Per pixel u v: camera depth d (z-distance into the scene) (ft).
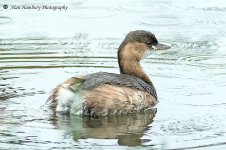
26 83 50.47
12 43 62.85
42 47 61.62
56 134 38.73
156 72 55.06
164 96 48.32
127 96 44.16
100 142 37.45
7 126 40.09
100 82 43.88
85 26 68.74
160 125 41.09
